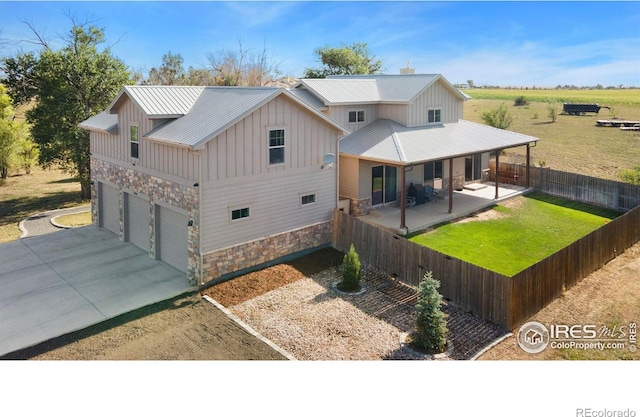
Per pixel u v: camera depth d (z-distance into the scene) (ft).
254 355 35.40
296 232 55.62
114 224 66.23
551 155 119.55
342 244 57.67
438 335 36.17
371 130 73.31
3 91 112.57
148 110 52.29
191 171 46.75
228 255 49.19
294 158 54.19
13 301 44.57
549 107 181.78
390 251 50.03
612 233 53.72
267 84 185.78
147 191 55.42
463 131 79.41
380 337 38.29
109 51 98.37
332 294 46.21
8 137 114.11
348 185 69.21
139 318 41.27
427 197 77.05
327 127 57.52
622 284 47.70
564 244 59.93
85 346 36.76
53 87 91.81
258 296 45.62
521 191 84.58
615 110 192.54
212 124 47.80
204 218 46.68
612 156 116.47
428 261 45.78
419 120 76.54
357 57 163.32
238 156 48.62
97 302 44.24
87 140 93.35
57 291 46.70
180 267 51.90
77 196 100.78
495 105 212.02
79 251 58.80
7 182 117.60
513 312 39.32
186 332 38.88
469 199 78.79
